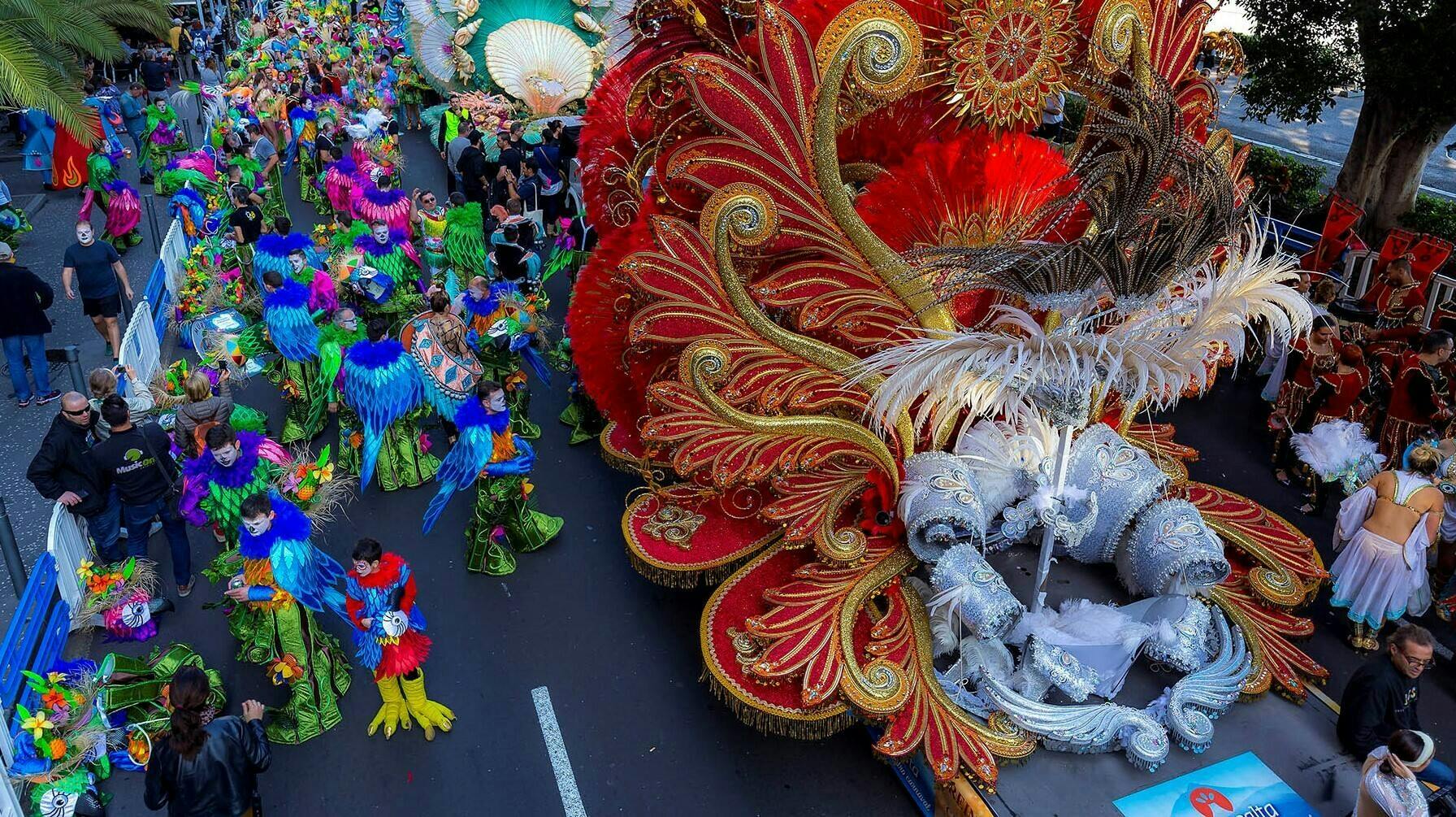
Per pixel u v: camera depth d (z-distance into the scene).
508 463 7.71
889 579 6.36
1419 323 9.10
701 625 6.40
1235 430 10.34
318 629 6.68
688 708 6.82
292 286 9.73
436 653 7.26
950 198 6.11
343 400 9.34
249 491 6.77
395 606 6.11
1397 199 13.91
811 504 6.52
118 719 6.29
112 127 18.70
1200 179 4.98
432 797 6.07
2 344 10.27
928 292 6.12
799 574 6.41
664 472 8.56
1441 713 6.70
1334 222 11.43
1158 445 7.70
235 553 6.63
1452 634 7.42
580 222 11.98
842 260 6.21
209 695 5.09
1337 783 5.49
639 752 6.44
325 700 6.58
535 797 6.09
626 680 7.06
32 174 18.42
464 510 9.07
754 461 6.46
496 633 7.49
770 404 6.42
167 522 7.55
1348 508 7.14
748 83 5.86
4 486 9.16
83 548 7.64
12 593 7.77
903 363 5.83
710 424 6.50
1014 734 5.64
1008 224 6.14
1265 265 5.77
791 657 5.90
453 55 21.84
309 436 10.05
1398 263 9.67
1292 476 9.39
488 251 13.16
